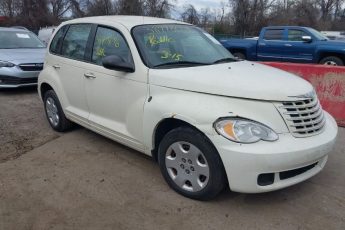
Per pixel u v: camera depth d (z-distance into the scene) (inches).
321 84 268.1
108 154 208.7
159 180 177.8
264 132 140.1
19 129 254.4
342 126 257.1
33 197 164.6
